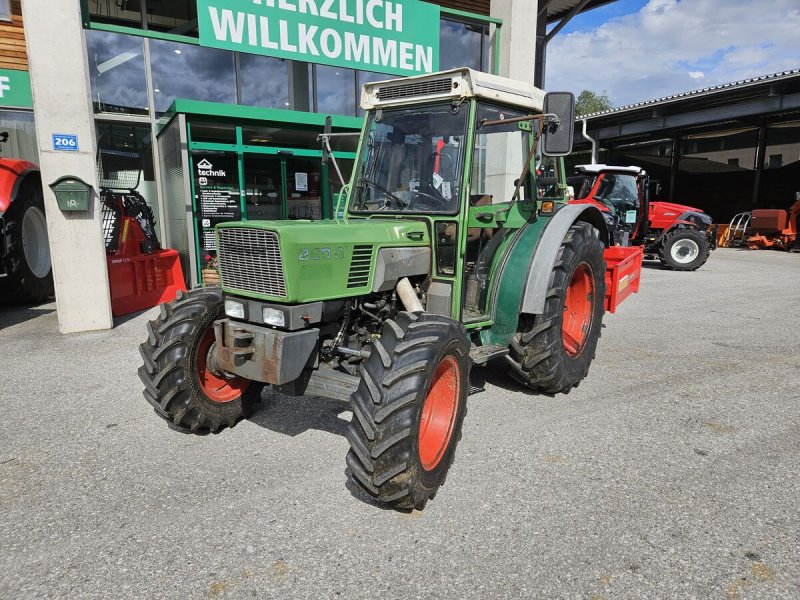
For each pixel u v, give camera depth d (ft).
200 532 8.34
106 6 29.40
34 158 29.81
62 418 12.55
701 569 7.49
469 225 11.43
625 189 36.50
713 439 11.46
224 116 25.86
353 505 9.05
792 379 15.20
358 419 8.40
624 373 15.74
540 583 7.22
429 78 11.52
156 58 28.89
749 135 79.46
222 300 11.31
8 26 28.22
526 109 13.01
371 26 27.66
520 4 32.81
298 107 32.04
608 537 8.18
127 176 29.37
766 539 8.15
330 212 31.48
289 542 8.08
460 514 8.79
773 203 67.87
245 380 12.04
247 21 24.14
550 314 12.75
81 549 7.96
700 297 27.81
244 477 9.95
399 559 7.70
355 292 9.91
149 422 12.34
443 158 11.44
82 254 19.53
